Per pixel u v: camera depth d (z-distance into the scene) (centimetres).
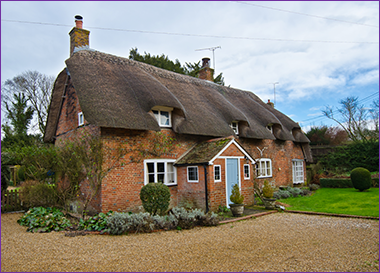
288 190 1772
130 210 1099
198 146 1365
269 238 749
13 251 633
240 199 1088
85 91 1069
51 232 845
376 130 2956
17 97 2789
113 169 1065
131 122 1049
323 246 672
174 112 1295
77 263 552
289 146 2116
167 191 980
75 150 1070
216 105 1644
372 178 1952
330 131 3441
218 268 529
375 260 570
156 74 1620
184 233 814
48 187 1184
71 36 1466
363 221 950
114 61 1420
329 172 2414
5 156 1397
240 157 1334
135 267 531
